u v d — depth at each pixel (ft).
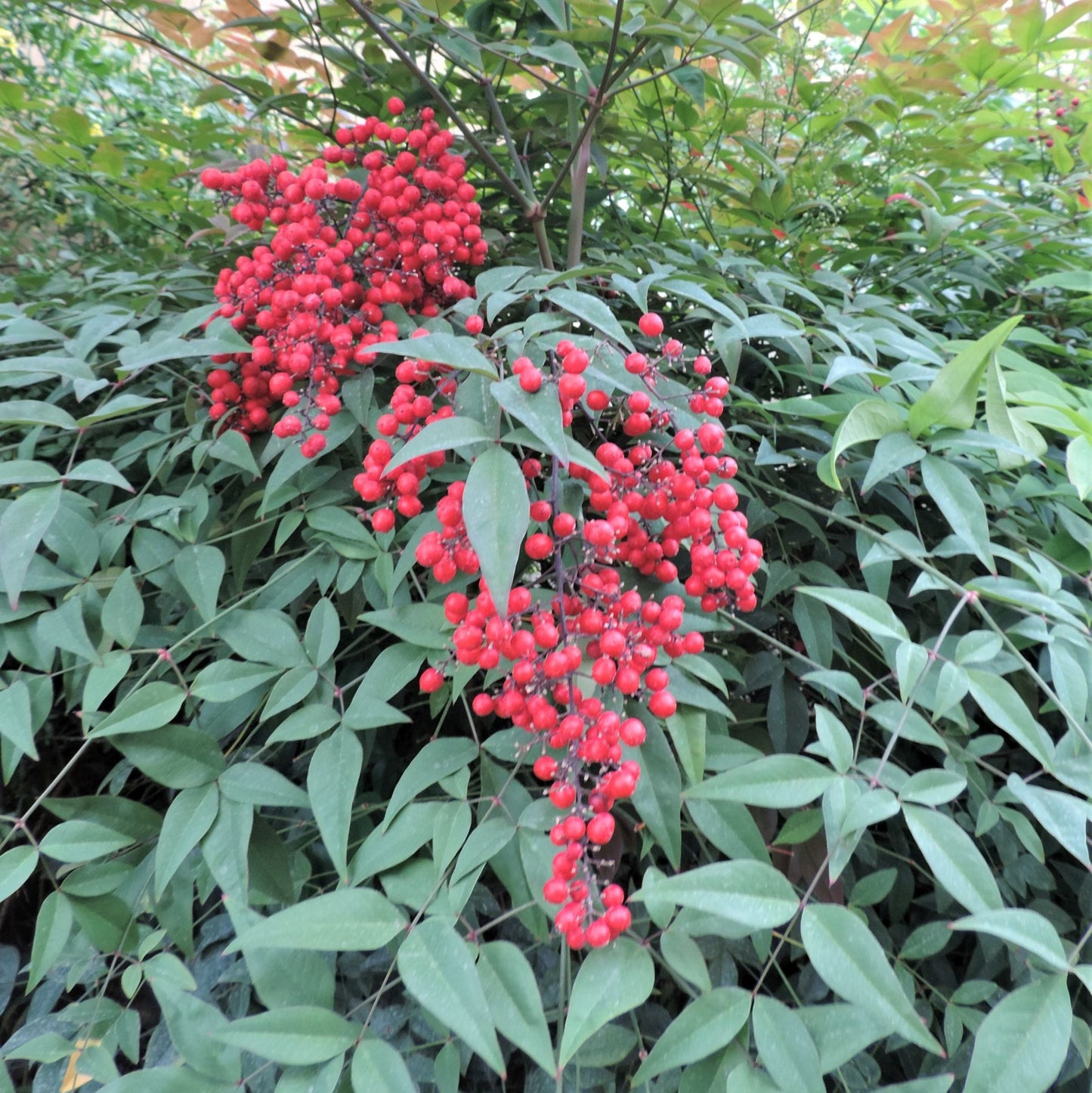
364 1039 2.39
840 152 6.95
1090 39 6.65
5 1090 3.29
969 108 6.70
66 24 8.04
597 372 2.81
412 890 2.73
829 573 3.91
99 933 3.10
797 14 4.74
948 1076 2.28
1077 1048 3.29
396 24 4.81
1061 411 3.52
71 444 4.82
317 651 3.33
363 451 4.22
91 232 8.19
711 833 2.81
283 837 4.38
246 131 6.83
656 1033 3.72
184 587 3.49
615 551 2.91
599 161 5.41
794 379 5.10
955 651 2.95
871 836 4.16
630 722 2.57
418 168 4.36
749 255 6.30
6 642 3.31
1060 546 3.92
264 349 3.76
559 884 2.49
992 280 5.93
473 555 2.81
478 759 3.65
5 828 3.35
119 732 2.91
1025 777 4.18
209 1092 2.48
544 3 4.34
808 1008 2.39
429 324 3.63
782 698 3.89
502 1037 4.02
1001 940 3.71
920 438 3.50
